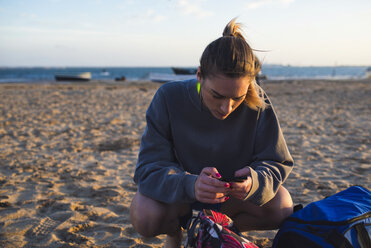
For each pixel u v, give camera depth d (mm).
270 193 1433
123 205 2666
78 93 14578
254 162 1578
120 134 5852
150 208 1492
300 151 4637
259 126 1552
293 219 1497
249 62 1175
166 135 1596
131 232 2197
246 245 1292
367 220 1348
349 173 3561
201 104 1465
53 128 6332
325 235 1305
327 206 1524
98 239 2086
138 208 1521
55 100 11492
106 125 6727
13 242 2002
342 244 1255
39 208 2572
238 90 1194
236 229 1443
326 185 3146
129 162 4117
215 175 1305
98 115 8164
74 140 5328
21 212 2471
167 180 1411
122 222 2354
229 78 1158
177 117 1529
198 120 1510
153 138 1562
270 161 1539
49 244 1992
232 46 1163
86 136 5641
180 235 1740
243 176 1391
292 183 3227
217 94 1212
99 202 2740
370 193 1689
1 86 19688
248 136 1553
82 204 2678
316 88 18844
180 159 1647
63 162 4023
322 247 1283
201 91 1325
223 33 1394
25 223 2275
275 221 1636
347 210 1432
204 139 1542
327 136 5691
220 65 1148
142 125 6766
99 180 3352
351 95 14133
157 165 1502
